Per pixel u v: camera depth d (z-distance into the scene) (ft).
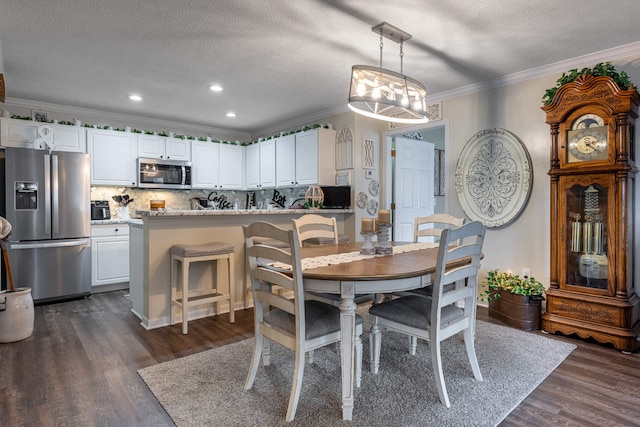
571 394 6.71
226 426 5.74
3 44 9.39
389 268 6.29
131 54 10.09
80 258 13.60
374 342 7.40
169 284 10.64
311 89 13.16
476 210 12.53
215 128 19.72
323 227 14.16
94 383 7.07
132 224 11.62
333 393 6.73
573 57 10.28
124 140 16.22
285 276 6.01
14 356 8.31
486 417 5.96
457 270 6.59
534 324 10.15
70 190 13.39
